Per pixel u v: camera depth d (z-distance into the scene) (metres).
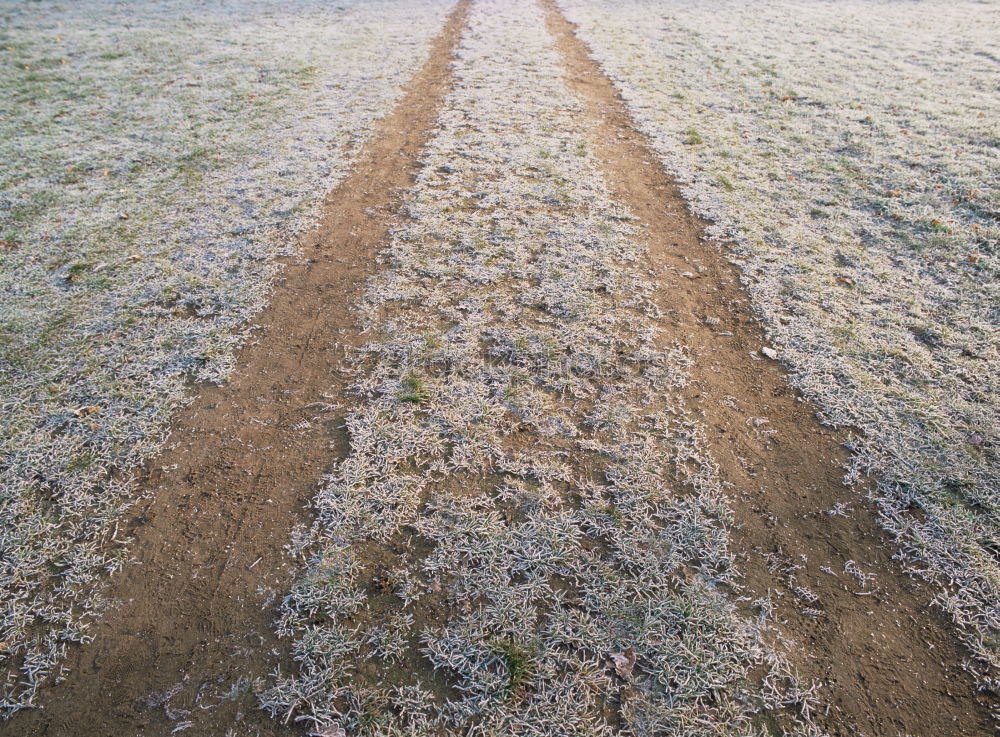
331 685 2.65
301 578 3.05
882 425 3.84
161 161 7.79
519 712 2.57
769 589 3.01
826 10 17.19
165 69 11.44
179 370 4.34
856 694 2.61
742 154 8.01
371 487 3.50
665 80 11.23
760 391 4.18
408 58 12.66
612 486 3.52
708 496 3.44
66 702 2.59
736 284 5.36
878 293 5.14
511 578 3.07
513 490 3.50
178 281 5.36
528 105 9.93
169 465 3.64
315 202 6.81
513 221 6.40
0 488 3.47
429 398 4.11
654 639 2.80
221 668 2.71
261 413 4.01
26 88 10.25
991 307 4.90
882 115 9.23
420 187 7.15
